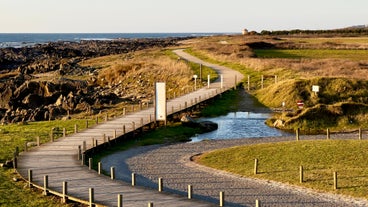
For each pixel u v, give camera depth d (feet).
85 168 144.97
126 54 585.63
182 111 238.48
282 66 341.62
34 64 526.98
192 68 379.55
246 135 206.90
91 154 168.96
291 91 262.06
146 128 212.84
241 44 529.04
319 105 227.81
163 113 217.36
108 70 410.72
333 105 226.99
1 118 271.28
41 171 141.18
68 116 254.27
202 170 147.33
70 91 320.09
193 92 290.56
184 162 159.02
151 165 155.53
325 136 201.77
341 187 123.34
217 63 408.26
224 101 273.33
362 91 257.55
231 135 207.21
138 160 162.91
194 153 172.76
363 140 168.86
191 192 115.03
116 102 291.79
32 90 317.01
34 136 203.62
